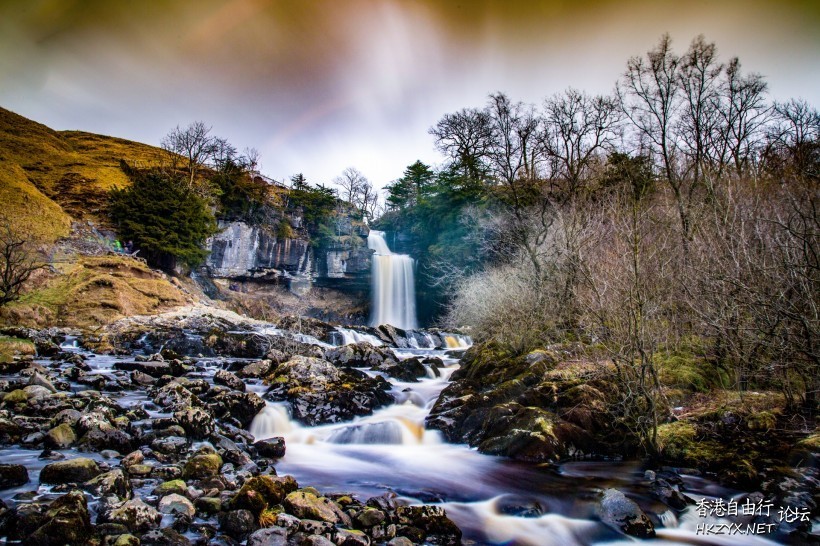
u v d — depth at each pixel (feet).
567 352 39.78
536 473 23.20
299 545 13.58
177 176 130.21
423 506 16.92
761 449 21.86
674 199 55.83
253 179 157.17
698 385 29.66
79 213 102.99
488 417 29.53
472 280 73.82
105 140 205.36
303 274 144.77
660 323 28.55
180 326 71.05
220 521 14.88
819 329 21.85
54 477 16.33
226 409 29.35
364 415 34.06
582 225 44.39
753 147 67.10
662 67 62.49
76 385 34.60
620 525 17.08
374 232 170.91
